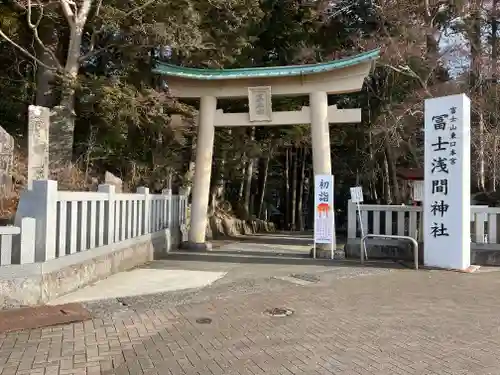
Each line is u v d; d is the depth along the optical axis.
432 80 18.75
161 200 12.70
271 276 9.03
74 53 12.25
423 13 18.02
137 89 13.78
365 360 4.62
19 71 15.30
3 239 6.12
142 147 15.65
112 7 12.07
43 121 10.45
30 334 5.32
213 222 20.64
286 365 4.48
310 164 35.78
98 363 4.49
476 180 19.09
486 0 17.42
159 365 4.46
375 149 22.22
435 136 9.96
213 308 6.59
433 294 7.48
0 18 12.79
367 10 19.17
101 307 6.51
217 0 14.09
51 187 6.64
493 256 10.41
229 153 20.11
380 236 10.48
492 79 17.14
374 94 20.19
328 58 19.95
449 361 4.59
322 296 7.32
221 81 13.23
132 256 10.03
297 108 19.44
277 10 19.55
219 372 4.30
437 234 9.98
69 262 7.23
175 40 12.66
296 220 34.72
